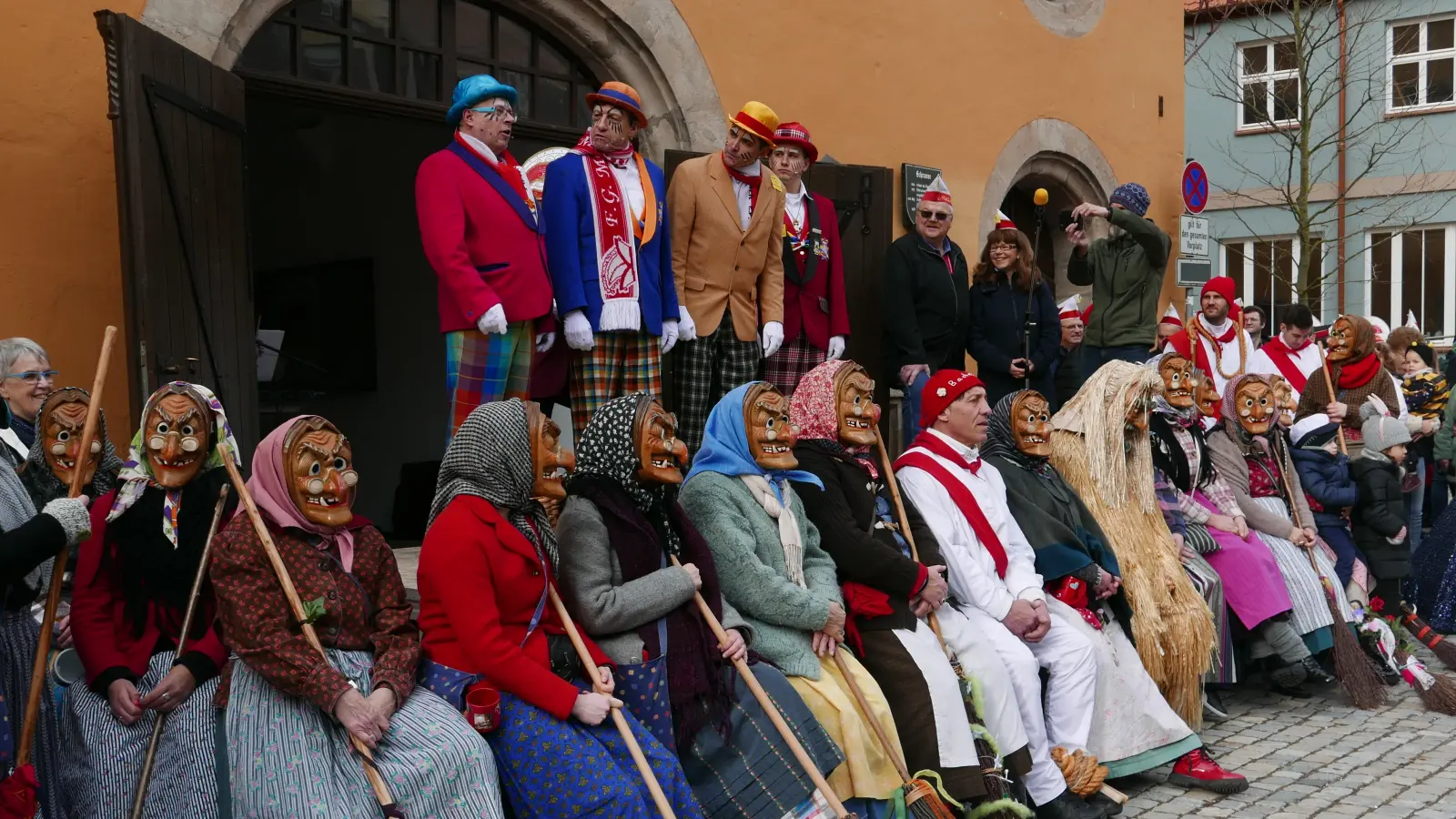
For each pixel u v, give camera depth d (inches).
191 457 140.9
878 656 170.6
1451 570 305.4
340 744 129.8
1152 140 432.8
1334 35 660.7
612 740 139.9
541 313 198.1
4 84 200.8
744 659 156.1
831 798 146.3
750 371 231.6
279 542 136.2
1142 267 331.0
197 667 134.0
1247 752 213.0
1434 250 730.8
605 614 147.2
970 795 165.9
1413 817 180.5
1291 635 235.6
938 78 351.6
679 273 225.6
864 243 305.0
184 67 201.8
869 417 186.5
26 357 168.1
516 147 331.3
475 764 131.0
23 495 141.5
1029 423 209.9
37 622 150.5
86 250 209.0
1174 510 235.5
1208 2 742.5
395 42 254.8
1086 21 401.4
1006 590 191.5
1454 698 235.9
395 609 142.3
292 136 394.6
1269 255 764.0
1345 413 275.6
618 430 153.7
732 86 300.7
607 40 280.4
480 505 140.3
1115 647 201.3
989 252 285.4
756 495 170.1
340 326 392.2
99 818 133.3
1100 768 183.2
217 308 211.2
